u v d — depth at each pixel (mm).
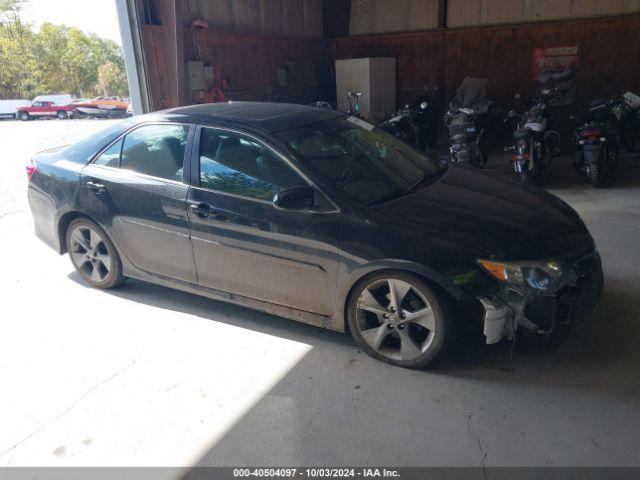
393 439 2604
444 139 11320
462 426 2656
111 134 4195
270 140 3406
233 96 9438
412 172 3709
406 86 11609
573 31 9797
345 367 3219
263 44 10117
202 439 2688
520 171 6953
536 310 2852
